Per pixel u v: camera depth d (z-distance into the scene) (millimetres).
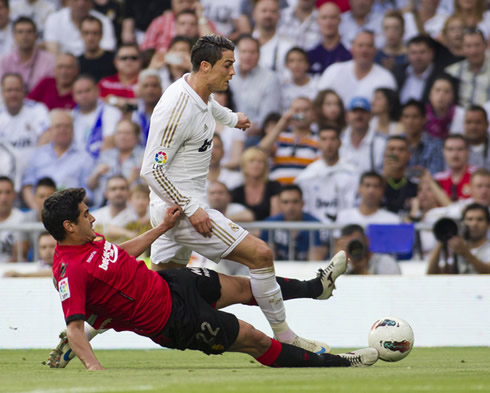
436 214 38500
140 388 11555
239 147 40344
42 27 41781
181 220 18375
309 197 39094
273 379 13258
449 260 33688
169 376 14492
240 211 37594
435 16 41969
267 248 18062
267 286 18094
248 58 40594
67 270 16094
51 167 40219
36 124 40781
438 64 41094
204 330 16562
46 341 29641
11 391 11422
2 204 38406
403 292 30516
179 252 19359
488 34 41469
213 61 18016
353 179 39406
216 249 18281
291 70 41344
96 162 40219
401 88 41156
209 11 42188
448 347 29828
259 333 16922
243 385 12008
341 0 41562
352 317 30375
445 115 40562
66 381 13266
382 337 18547
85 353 16031
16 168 40312
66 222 16078
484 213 35156
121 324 16781
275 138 39812
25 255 35406
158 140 17859
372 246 34125
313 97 41469
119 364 20469
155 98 40844
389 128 40500
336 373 14977
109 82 41188
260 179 38000
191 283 16984
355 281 30516
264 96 40875
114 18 42000
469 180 39344
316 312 30312
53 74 41125
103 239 16781
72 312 15938
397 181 38875
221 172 39219
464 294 30547
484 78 40906
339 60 41406
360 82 41125
